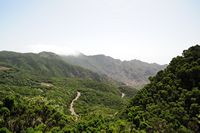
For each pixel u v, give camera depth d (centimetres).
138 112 6294
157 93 6981
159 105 6450
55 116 7250
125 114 6681
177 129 5572
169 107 6272
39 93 13700
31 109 7312
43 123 6894
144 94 7244
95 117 7056
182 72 7044
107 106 15338
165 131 5509
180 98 6366
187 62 7325
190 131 5494
